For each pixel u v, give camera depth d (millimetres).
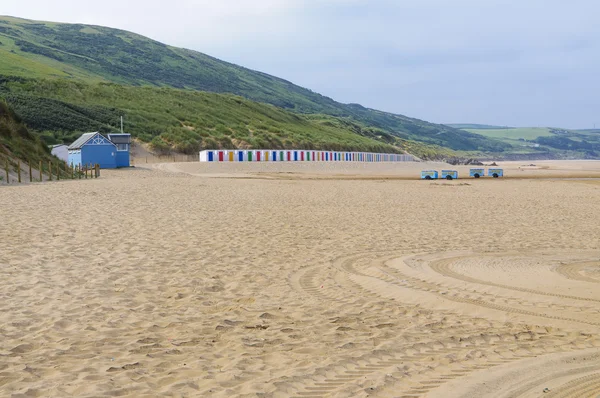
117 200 24266
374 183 44312
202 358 6301
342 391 5293
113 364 6035
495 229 18453
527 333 7602
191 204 23766
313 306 8828
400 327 7770
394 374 5801
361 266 12078
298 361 6227
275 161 77812
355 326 7758
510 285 10453
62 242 13562
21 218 17203
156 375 5719
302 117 173250
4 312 7906
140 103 108875
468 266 12266
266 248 13797
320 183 42938
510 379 5719
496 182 48062
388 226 18547
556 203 28578
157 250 13016
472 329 7754
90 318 7812
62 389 5254
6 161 34750
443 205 26469
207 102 126125
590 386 5535
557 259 13234
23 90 97688
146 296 9141
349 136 156500
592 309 8867
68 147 62281
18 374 5637
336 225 18422
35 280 9836
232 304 8867
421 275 11242
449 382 5590
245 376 5699
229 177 51969
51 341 6801
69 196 25016
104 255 12258
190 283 10070
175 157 86812
